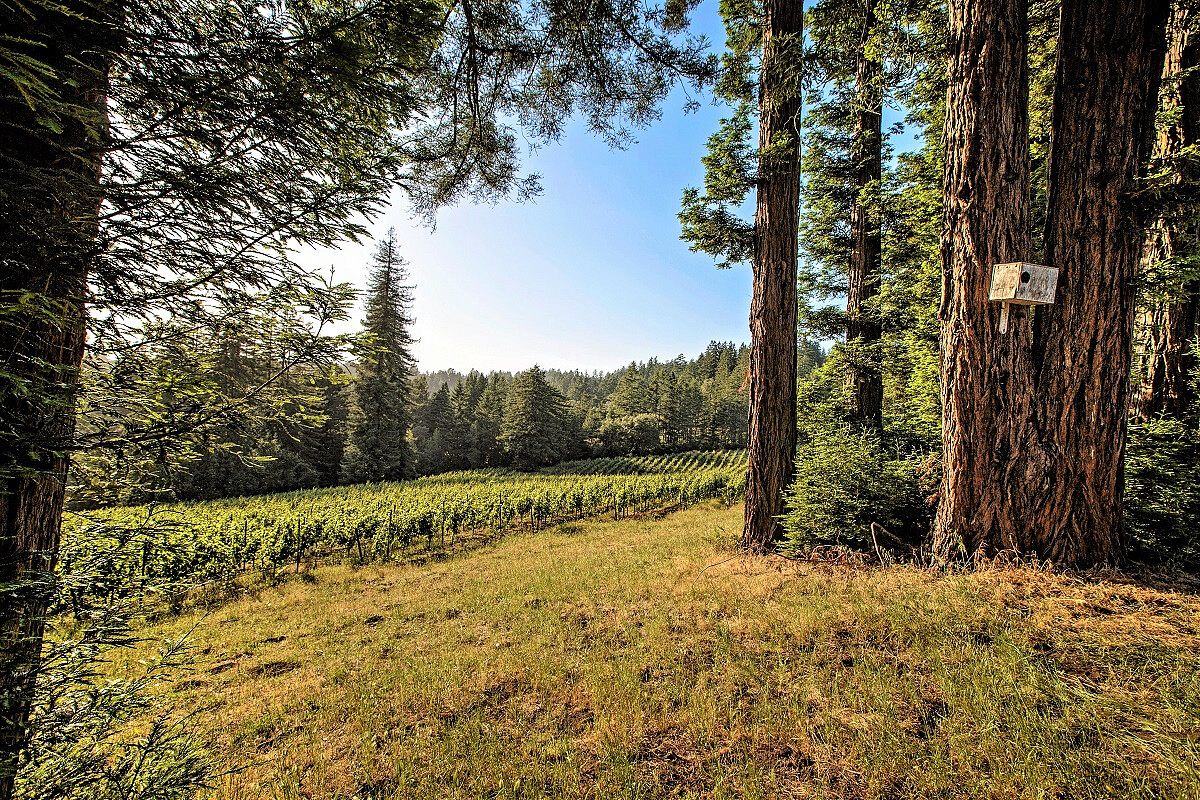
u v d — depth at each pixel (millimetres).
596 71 5367
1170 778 1789
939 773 2039
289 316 1830
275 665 4398
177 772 1604
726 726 2615
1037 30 5129
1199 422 4359
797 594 4043
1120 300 3494
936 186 6465
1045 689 2352
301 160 1663
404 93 1722
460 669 3697
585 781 2402
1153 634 2600
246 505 18000
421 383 37031
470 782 2451
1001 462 3744
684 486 17781
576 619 4461
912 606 3305
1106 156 3492
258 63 1408
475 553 10070
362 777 2611
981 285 3773
